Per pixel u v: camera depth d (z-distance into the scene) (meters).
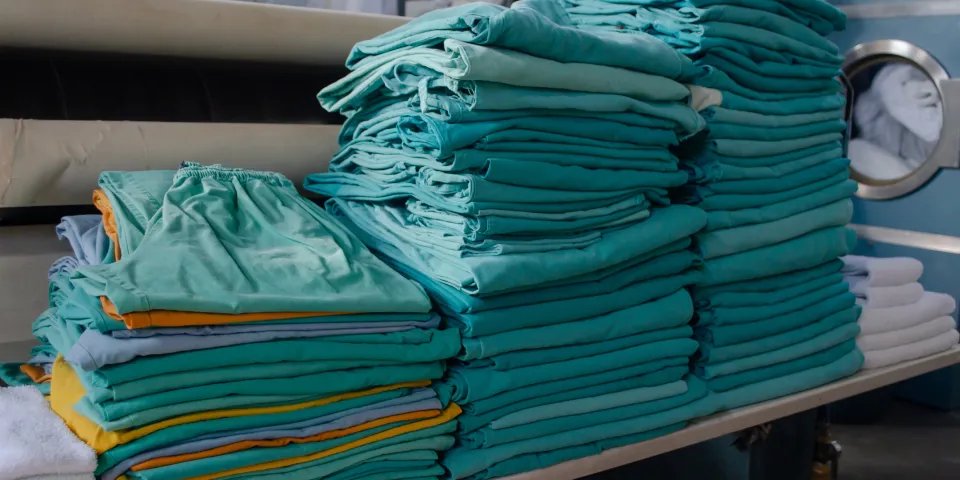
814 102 1.28
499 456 0.95
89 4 1.00
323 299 0.83
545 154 0.94
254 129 1.23
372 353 0.86
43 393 0.94
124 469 0.72
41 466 0.68
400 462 0.90
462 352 0.93
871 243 2.32
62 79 1.15
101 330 0.72
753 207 1.21
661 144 1.07
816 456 1.59
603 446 1.05
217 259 0.85
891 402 2.27
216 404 0.76
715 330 1.17
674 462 1.50
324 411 0.84
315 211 1.06
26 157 1.00
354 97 1.06
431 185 0.94
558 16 1.08
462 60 0.83
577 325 1.00
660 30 1.13
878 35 2.25
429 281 0.96
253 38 1.19
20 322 1.07
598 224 1.01
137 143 1.10
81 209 1.21
